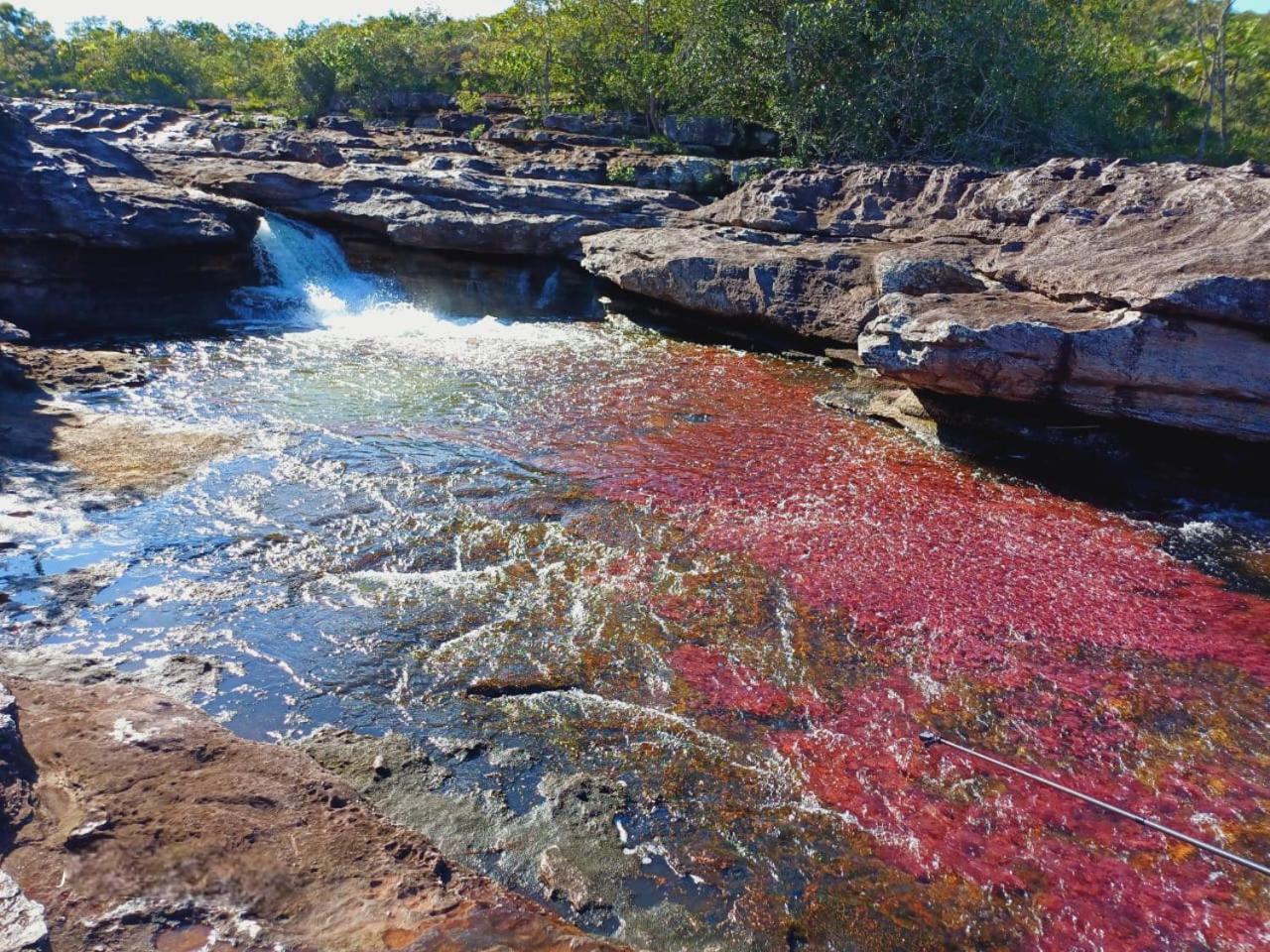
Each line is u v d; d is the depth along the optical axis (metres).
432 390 12.66
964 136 19.67
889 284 12.81
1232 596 7.89
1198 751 5.86
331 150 20.34
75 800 4.41
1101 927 4.47
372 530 8.41
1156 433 10.05
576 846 4.84
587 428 11.34
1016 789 5.42
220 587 7.30
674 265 15.35
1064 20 22.14
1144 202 11.47
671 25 24.41
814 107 20.27
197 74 35.16
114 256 14.92
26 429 10.08
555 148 22.22
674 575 7.84
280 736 5.59
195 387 12.27
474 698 6.10
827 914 4.50
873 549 8.46
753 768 5.53
